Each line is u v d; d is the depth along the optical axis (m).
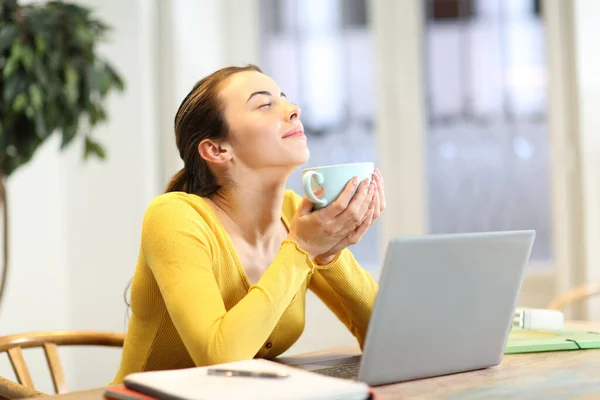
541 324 1.74
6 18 3.27
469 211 4.42
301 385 1.13
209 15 4.65
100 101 3.63
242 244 1.68
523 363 1.48
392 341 1.29
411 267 1.26
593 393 1.21
